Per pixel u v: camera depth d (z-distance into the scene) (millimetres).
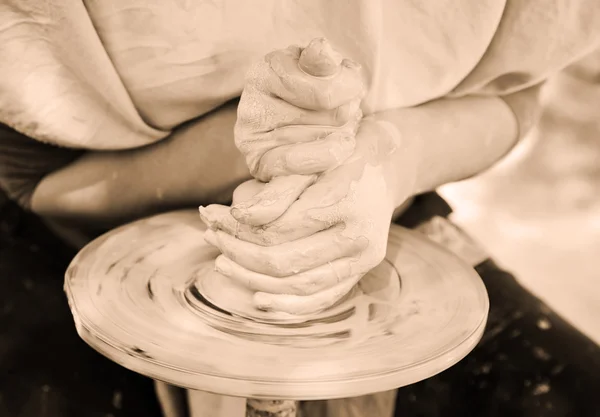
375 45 894
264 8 896
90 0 884
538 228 2436
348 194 720
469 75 1061
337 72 695
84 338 667
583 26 982
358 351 650
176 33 906
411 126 958
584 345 1100
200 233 919
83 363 1109
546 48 1000
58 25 882
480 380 1098
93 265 800
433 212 1295
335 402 1118
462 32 943
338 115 712
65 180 1092
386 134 856
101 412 1069
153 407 1129
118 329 666
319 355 641
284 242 699
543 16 967
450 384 1117
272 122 717
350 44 899
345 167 752
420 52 957
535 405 1049
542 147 2748
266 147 725
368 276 825
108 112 963
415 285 808
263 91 715
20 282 1142
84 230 1165
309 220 699
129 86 956
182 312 723
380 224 747
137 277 791
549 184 2668
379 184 771
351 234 714
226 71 937
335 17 891
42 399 1043
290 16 900
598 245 2367
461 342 672
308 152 704
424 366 627
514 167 2744
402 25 936
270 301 695
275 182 712
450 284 807
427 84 982
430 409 1123
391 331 698
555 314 1162
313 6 892
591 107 2715
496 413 1073
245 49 918
